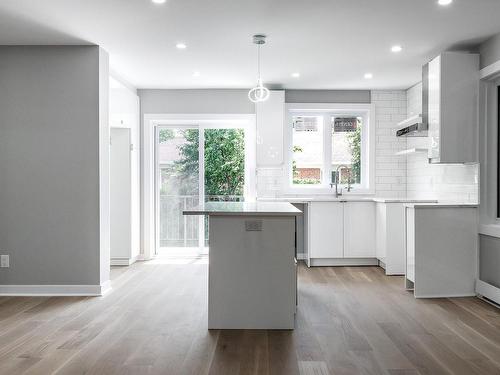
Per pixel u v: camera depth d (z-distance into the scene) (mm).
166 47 4766
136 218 6625
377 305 4305
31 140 4703
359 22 4047
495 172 4664
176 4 3650
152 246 6867
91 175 4699
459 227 4652
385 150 6812
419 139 6285
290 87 6648
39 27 4176
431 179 5895
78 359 2947
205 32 4301
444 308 4203
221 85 6555
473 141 4652
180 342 3273
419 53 4977
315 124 6984
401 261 5738
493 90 4648
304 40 4535
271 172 6816
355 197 6801
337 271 5980
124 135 6406
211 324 3592
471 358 2975
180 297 4586
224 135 6992
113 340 3312
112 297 4594
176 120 6832
